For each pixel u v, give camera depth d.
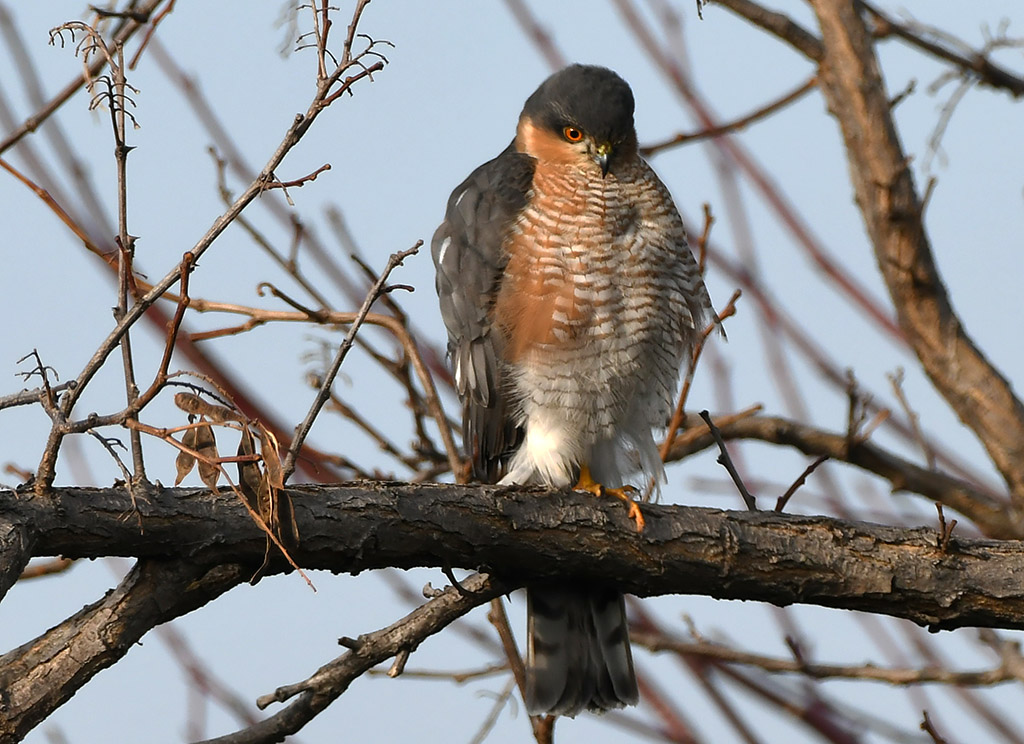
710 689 10.24
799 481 8.80
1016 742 9.97
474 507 8.31
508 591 8.76
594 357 10.59
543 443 10.69
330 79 6.78
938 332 10.64
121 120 6.88
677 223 10.95
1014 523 11.20
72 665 7.32
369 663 8.51
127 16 7.76
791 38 11.01
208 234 6.66
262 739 8.38
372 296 7.11
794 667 10.34
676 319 10.88
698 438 12.31
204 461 6.73
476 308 10.75
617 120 10.86
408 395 11.62
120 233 6.94
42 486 7.17
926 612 8.63
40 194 7.52
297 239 11.19
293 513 7.74
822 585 8.65
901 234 10.48
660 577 8.66
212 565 7.60
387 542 8.02
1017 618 8.55
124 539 7.31
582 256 10.57
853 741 10.12
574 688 9.76
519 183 10.91
